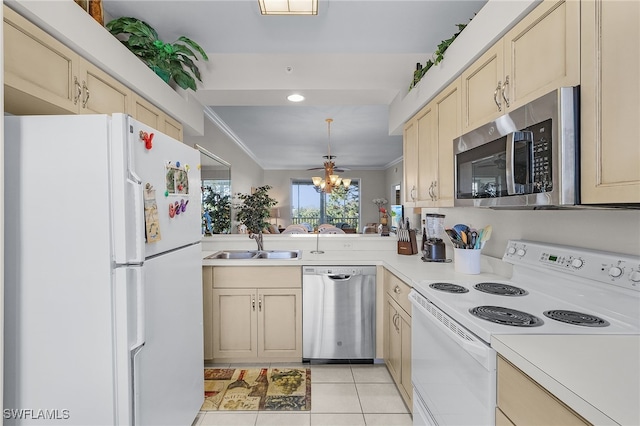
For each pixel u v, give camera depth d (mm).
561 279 1364
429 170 2141
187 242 1683
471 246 1906
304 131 5652
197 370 1831
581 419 671
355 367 2562
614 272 1125
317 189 7930
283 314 2564
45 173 1136
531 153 1092
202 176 4047
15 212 1138
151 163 1325
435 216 2637
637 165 775
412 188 2490
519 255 1607
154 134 1352
